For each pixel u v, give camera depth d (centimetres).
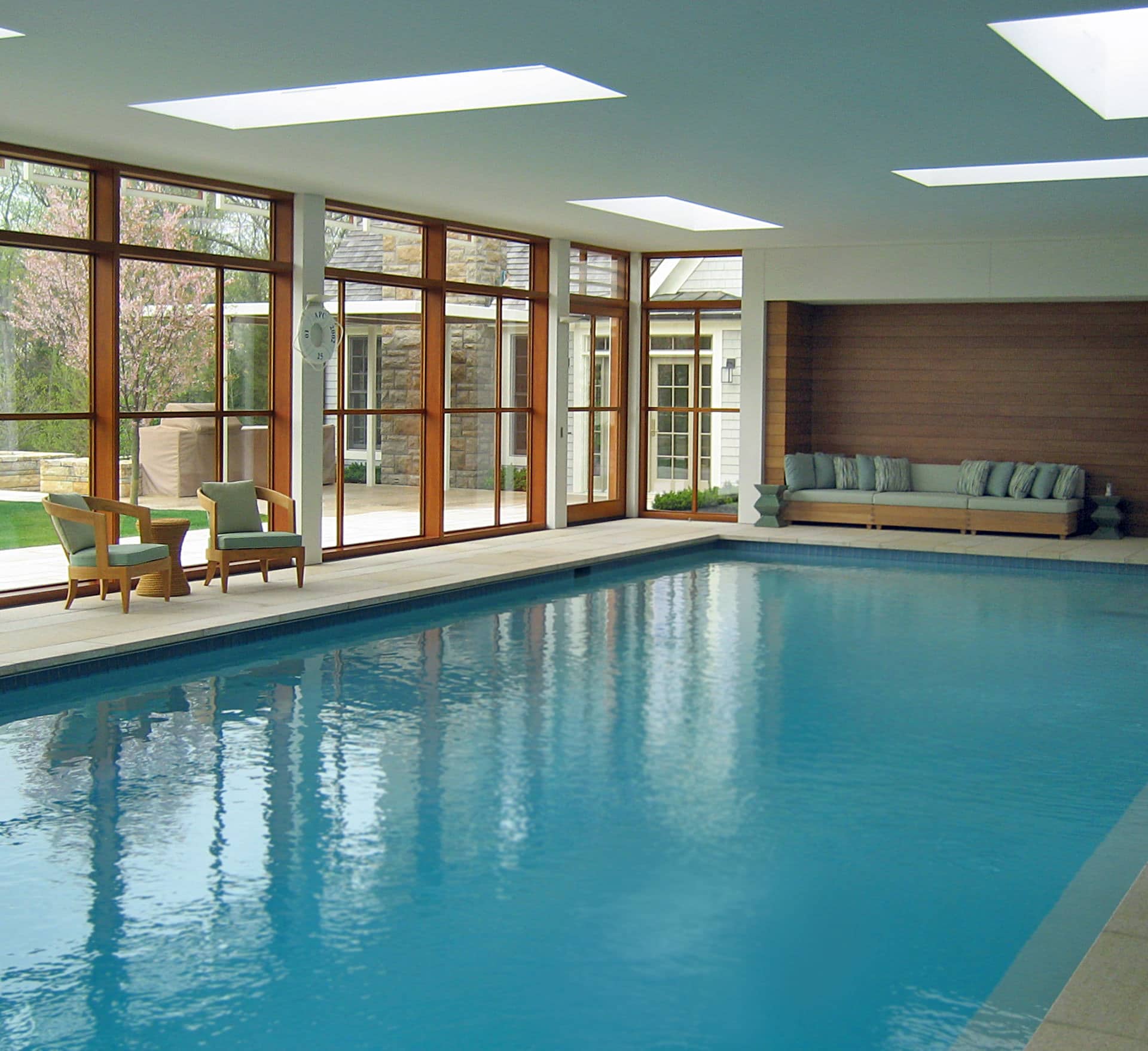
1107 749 659
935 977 406
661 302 1622
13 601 929
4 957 415
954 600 1116
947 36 595
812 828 541
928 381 1570
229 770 614
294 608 930
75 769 612
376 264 1227
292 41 621
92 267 975
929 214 1209
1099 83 754
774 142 856
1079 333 1486
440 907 459
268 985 399
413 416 1303
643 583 1212
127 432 1012
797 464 1548
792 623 1001
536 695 766
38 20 590
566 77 734
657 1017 381
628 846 519
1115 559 1272
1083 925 445
